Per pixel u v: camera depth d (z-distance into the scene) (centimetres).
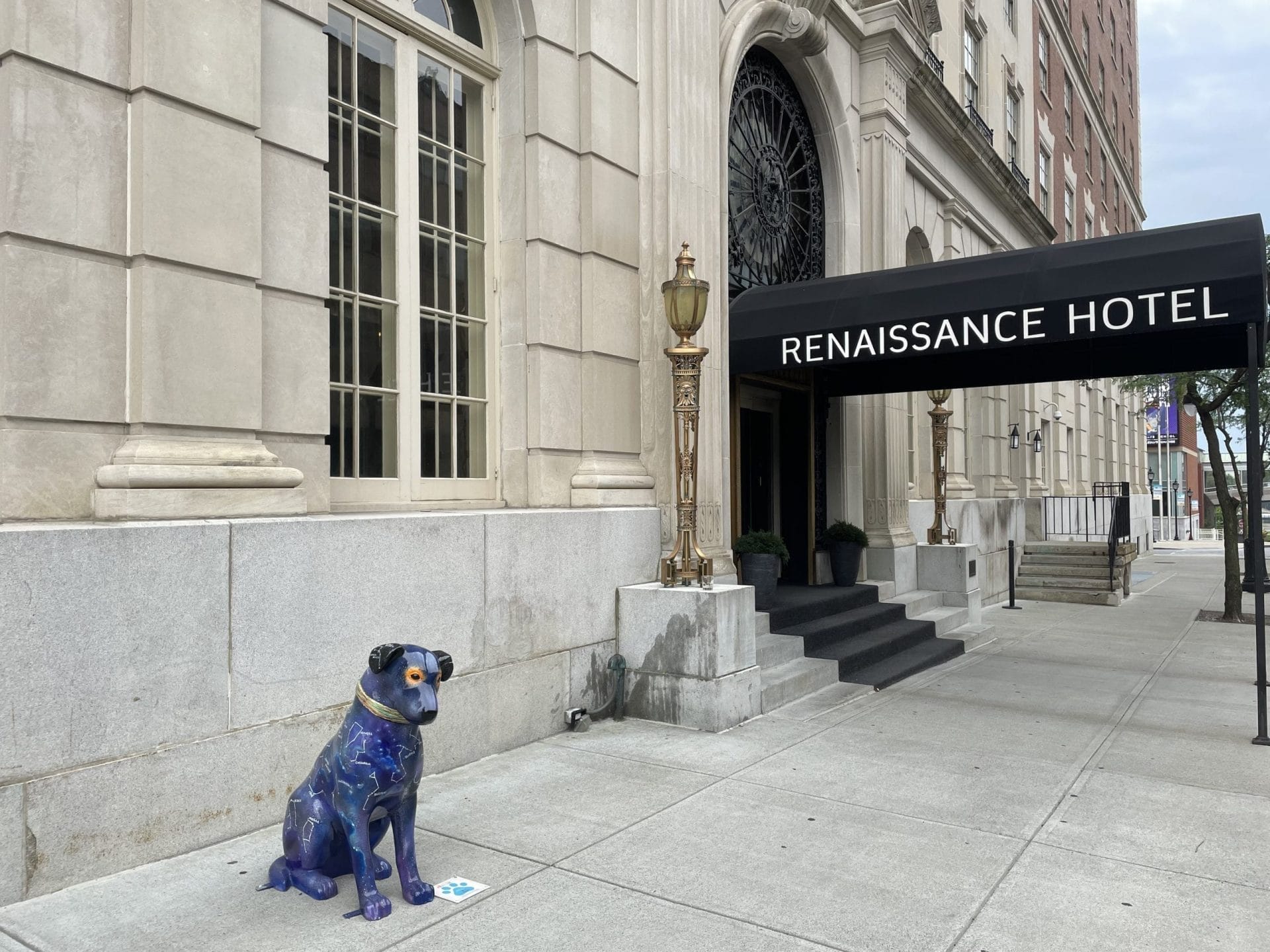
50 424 415
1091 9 3297
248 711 450
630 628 706
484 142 713
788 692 771
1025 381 1011
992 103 1947
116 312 439
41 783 374
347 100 602
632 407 775
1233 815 501
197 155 460
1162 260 699
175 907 370
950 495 1634
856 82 1266
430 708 358
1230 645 1143
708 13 855
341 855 396
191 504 445
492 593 598
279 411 511
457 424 685
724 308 869
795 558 1193
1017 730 691
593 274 735
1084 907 382
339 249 594
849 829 471
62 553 379
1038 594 1695
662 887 396
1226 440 1873
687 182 815
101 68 432
